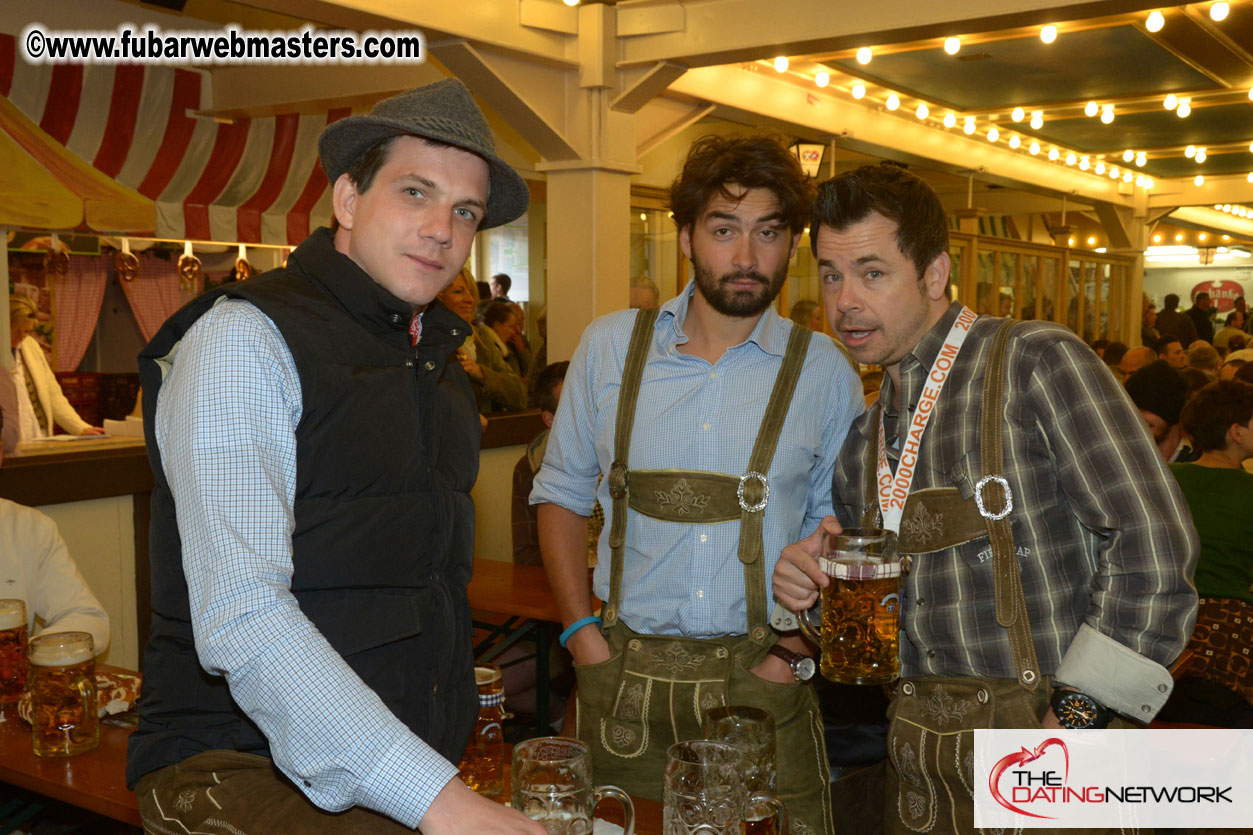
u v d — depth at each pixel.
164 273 7.84
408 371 1.19
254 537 0.98
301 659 0.93
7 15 5.62
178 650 1.13
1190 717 2.67
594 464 1.93
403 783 0.91
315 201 6.80
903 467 1.47
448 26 4.09
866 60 5.17
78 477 3.39
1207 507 2.79
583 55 4.77
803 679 1.62
